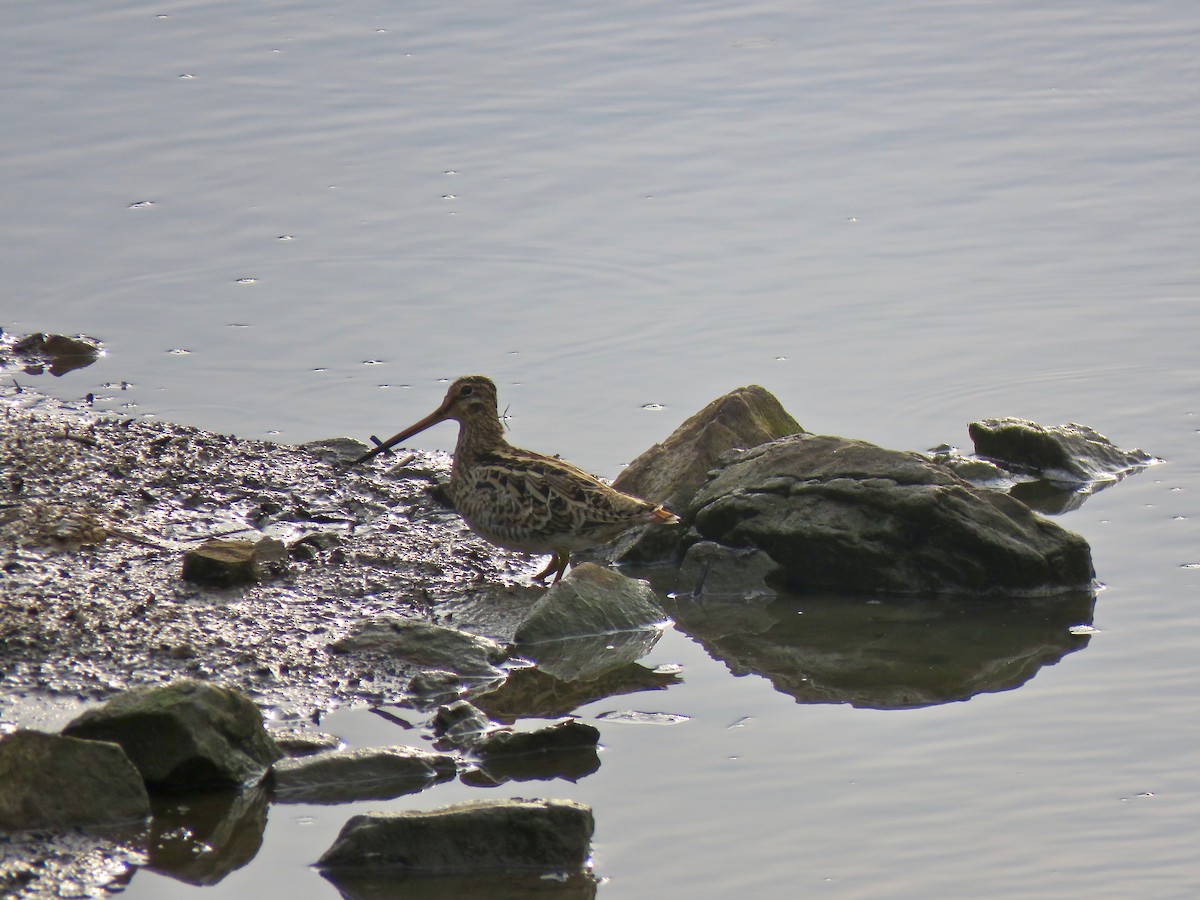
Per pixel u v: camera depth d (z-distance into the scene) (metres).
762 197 21.48
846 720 10.69
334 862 8.70
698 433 14.84
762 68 25.69
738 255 20.02
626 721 10.67
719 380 17.11
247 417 16.34
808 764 10.01
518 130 23.42
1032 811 9.39
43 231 20.31
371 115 23.88
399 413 16.50
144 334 18.06
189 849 8.80
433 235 20.44
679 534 14.02
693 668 11.64
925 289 19.19
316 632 11.74
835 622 12.57
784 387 16.98
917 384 17.09
